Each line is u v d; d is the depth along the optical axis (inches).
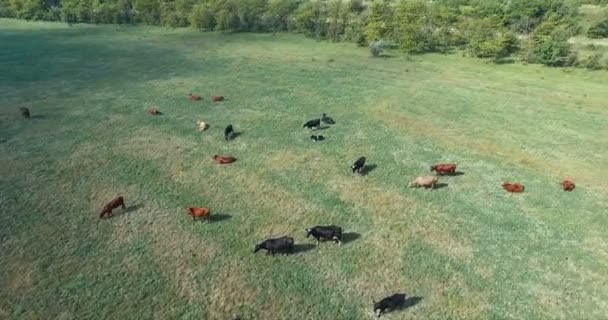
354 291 630.5
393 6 2314.2
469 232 762.8
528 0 2101.4
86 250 697.0
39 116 1202.0
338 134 1134.4
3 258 673.6
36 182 880.9
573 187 894.4
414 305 609.0
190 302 605.0
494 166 987.3
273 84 1519.4
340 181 917.2
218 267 669.3
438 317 590.2
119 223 764.6
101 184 882.8
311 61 1829.5
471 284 647.8
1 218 766.5
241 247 713.6
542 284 650.8
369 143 1088.8
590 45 1824.6
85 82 1507.1
